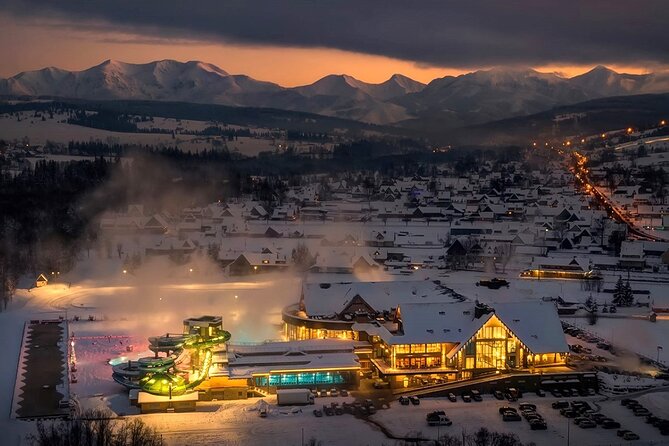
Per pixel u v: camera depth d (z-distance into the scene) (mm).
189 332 173000
